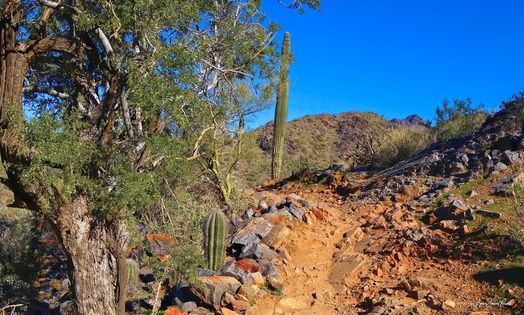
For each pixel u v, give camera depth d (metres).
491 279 7.41
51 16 6.79
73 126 5.58
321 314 7.48
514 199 9.52
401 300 7.37
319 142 44.97
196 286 7.59
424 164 14.07
